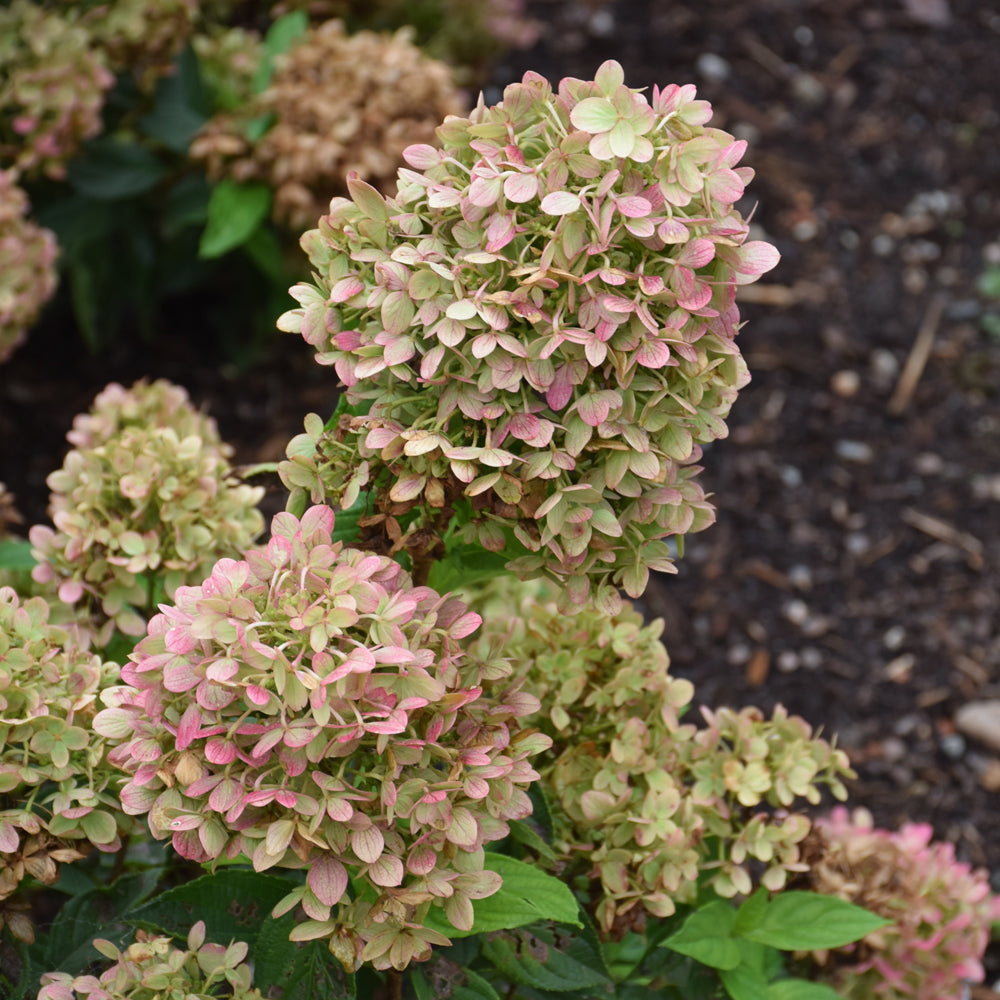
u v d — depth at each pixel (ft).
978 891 4.14
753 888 4.33
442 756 3.36
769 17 9.12
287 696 3.26
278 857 3.28
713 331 3.38
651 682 3.80
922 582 6.39
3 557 4.07
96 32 5.37
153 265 6.48
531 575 3.44
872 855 4.14
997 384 7.29
